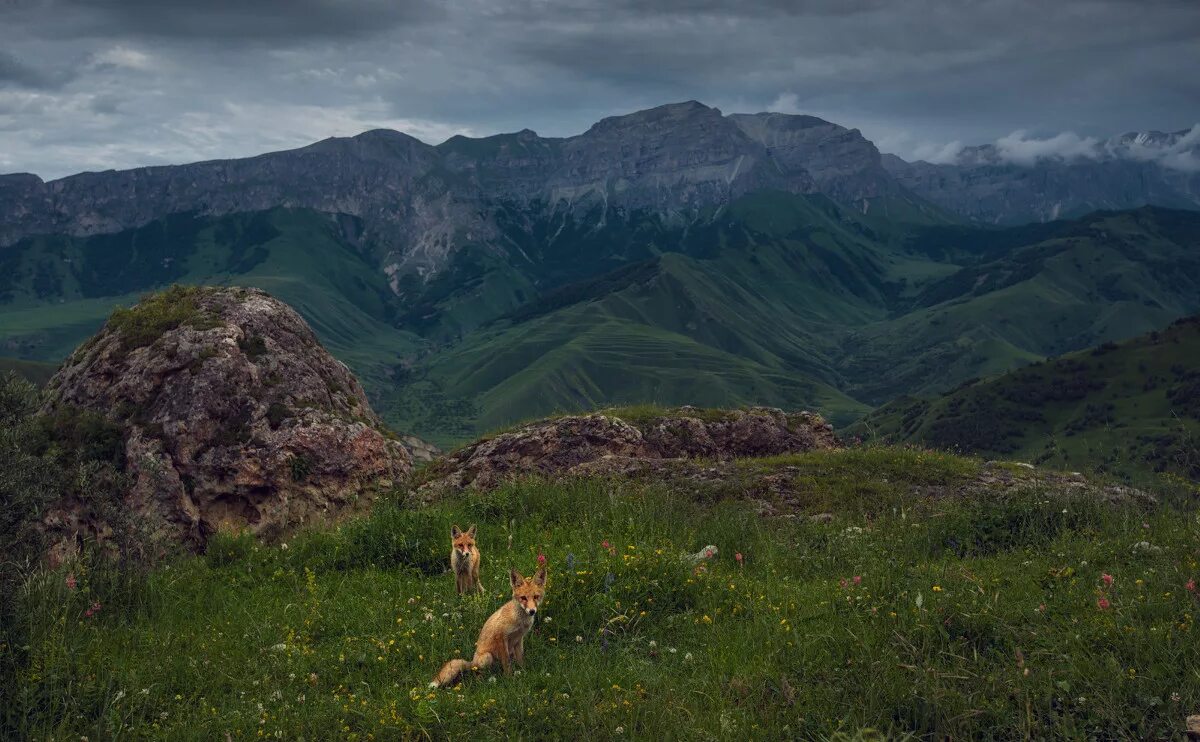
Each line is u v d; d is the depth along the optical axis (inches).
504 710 288.2
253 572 513.7
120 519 541.0
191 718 307.6
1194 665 269.0
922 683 276.7
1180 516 487.8
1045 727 254.7
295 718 298.5
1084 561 400.2
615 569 402.9
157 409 740.7
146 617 428.8
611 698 297.3
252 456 725.9
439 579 472.7
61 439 708.7
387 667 345.1
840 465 737.6
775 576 441.4
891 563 401.1
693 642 352.8
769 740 264.7
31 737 288.0
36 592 384.5
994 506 550.9
